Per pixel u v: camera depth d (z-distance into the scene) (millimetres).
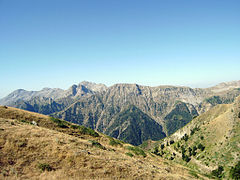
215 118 147000
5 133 23125
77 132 50906
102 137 55750
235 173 74438
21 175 15859
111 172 20609
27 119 45875
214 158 99312
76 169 19062
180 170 44938
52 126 47312
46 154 20875
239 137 94938
